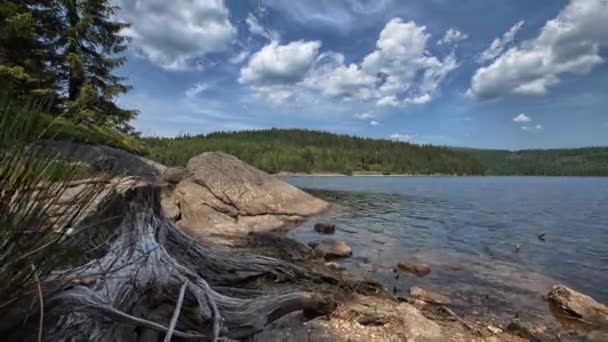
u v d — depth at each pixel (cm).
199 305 322
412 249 1144
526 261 1044
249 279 564
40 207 198
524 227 1702
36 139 202
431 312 595
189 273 359
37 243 198
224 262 548
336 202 2634
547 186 6244
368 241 1245
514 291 759
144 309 318
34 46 1483
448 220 1859
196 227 1279
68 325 227
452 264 972
